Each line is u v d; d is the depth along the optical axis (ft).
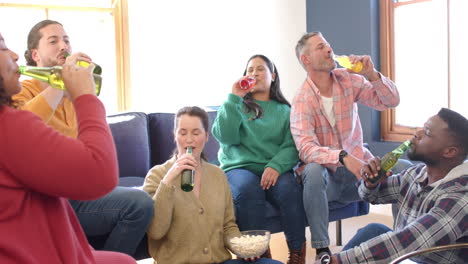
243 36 14.79
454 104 12.49
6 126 3.46
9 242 3.45
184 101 14.15
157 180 7.30
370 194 6.63
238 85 8.86
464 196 5.17
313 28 15.44
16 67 3.83
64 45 7.14
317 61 8.93
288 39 15.56
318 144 8.78
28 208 3.60
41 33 7.11
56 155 3.46
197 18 14.16
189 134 7.20
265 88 9.30
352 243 6.41
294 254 8.38
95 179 3.57
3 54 3.68
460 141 5.53
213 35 14.39
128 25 13.46
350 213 9.68
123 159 10.22
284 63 15.52
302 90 9.10
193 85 14.25
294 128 8.89
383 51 13.75
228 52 14.62
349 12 14.14
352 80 9.22
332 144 9.04
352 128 9.13
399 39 13.56
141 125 10.53
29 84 6.82
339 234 10.92
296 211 8.36
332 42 14.76
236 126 8.82
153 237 6.86
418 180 5.95
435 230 5.03
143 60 13.67
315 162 8.44
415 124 13.38
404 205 6.10
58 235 3.75
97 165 3.57
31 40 7.19
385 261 5.10
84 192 3.58
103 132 3.75
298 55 9.40
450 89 12.54
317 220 8.14
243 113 9.12
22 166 3.44
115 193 6.82
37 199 3.67
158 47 13.80
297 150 9.00
